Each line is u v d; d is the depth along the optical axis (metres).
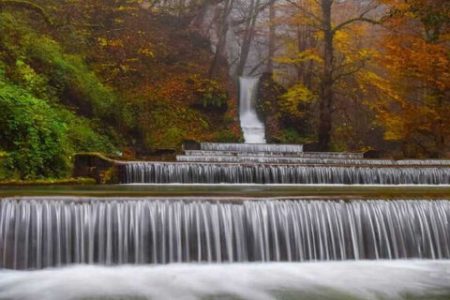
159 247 7.63
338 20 31.47
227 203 7.89
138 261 7.55
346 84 28.89
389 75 24.41
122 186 11.83
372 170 14.52
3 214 7.25
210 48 30.69
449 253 8.44
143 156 18.11
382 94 25.94
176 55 27.97
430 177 14.85
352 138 29.02
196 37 30.38
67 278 6.87
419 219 8.44
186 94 24.91
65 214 7.44
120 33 25.50
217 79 28.62
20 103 12.06
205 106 24.91
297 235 8.01
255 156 16.45
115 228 7.55
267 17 39.88
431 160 16.83
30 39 16.27
